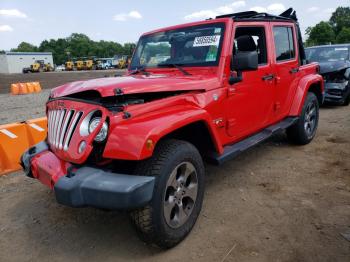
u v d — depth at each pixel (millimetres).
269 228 3166
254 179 4324
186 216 3012
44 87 23219
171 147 2832
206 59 3713
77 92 2867
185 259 2783
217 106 3480
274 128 4637
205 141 3432
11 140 4984
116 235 3207
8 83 28281
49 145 3258
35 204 3914
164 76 3605
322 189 3955
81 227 3379
